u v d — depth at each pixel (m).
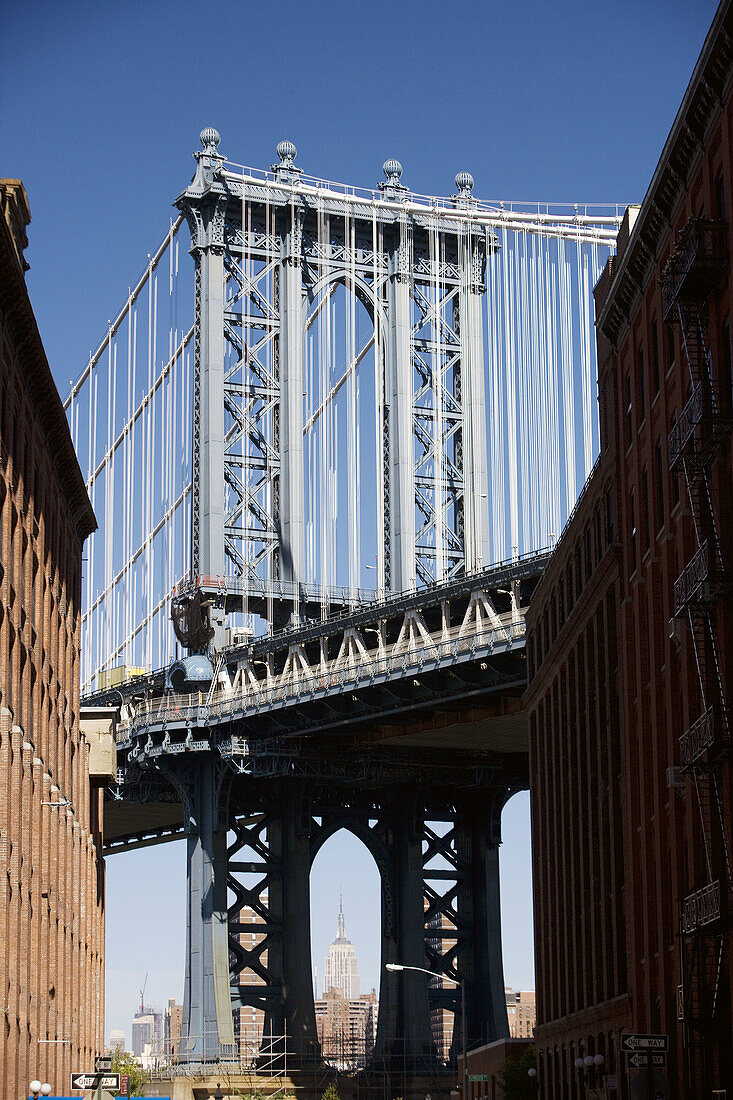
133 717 136.38
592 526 78.31
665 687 60.75
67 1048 83.00
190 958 133.75
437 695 113.56
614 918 72.81
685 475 55.47
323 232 136.38
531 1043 105.50
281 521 130.75
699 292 52.94
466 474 134.12
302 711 125.38
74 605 95.12
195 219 133.12
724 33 49.62
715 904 49.72
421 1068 134.50
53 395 77.75
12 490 69.75
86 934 96.31
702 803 53.44
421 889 142.00
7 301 67.44
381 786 141.88
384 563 131.88
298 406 132.75
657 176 58.56
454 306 139.00
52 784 80.06
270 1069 129.62
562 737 88.25
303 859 138.75
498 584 106.56
